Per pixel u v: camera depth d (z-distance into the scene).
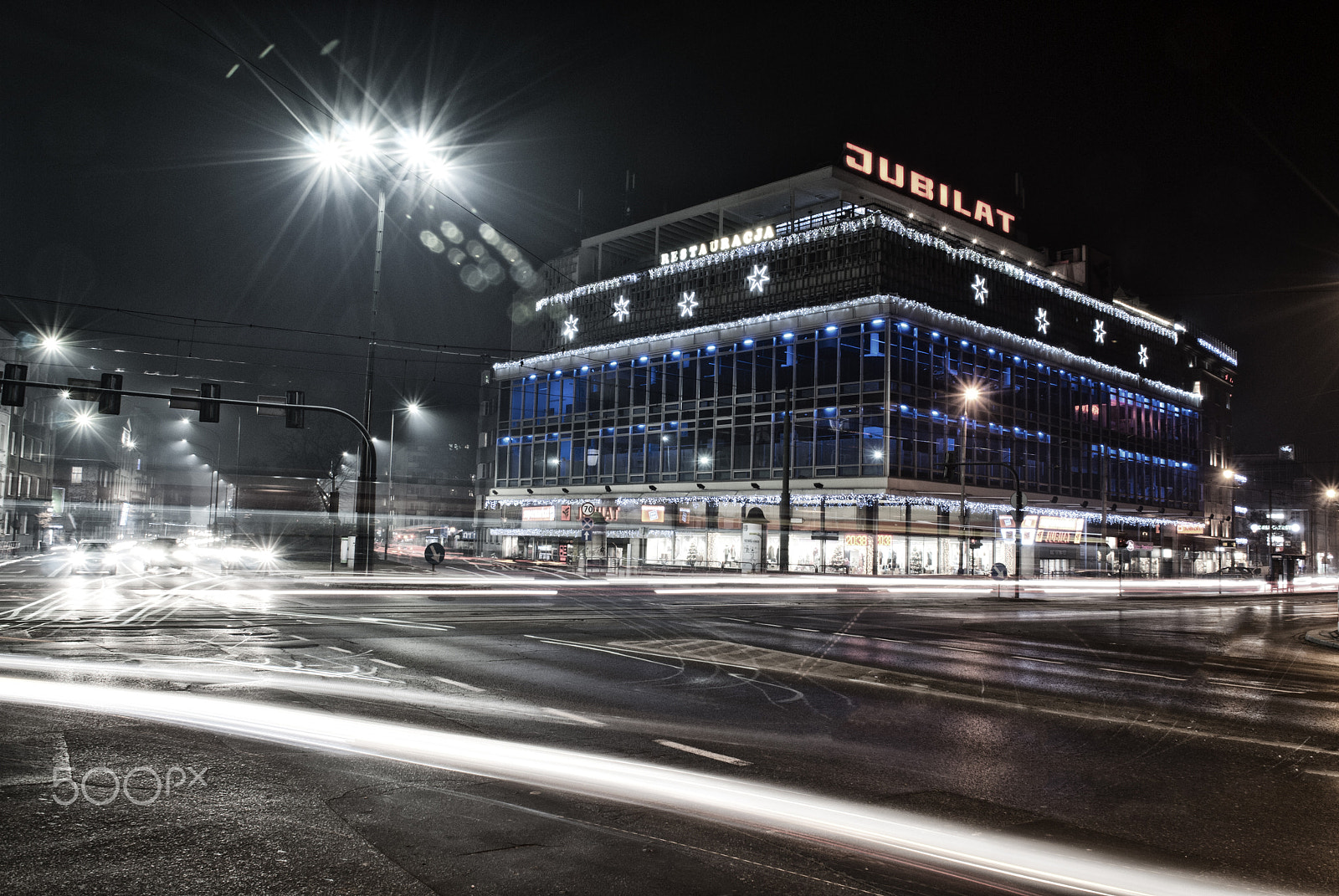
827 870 5.02
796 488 52.09
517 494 69.56
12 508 79.69
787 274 55.59
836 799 6.57
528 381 69.88
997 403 56.44
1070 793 7.06
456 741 7.88
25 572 37.50
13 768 6.49
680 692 11.27
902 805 6.50
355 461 90.06
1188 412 76.56
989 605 34.38
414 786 6.38
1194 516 75.50
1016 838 5.81
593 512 51.62
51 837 5.05
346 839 5.20
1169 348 75.81
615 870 4.87
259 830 5.31
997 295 58.47
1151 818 6.43
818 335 52.38
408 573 40.66
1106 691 12.91
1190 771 8.00
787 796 6.59
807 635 19.80
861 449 49.62
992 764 7.97
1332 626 28.14
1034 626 25.03
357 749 7.46
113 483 119.75
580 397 65.56
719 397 56.59
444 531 85.56
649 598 31.47
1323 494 113.19
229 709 8.96
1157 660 17.39
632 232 67.69
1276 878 5.21
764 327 54.75
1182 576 74.69
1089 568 63.16
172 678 10.76
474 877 4.67
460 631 18.14
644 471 60.16
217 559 51.75
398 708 9.38
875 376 49.53
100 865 4.66
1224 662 17.52
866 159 58.53
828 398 51.44
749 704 10.61
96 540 51.31
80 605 21.45
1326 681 15.06
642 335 63.12
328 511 60.16
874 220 51.78
